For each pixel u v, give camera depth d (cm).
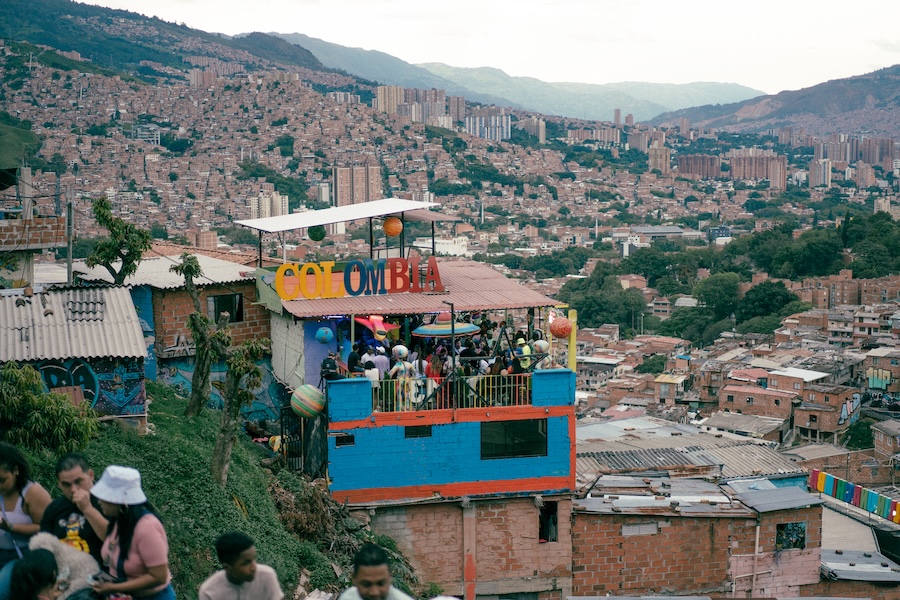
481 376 2283
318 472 2292
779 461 3209
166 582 988
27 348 2016
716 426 7850
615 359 13112
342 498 2231
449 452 2259
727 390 8638
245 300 2678
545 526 2389
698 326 15875
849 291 14812
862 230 17975
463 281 2648
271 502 2156
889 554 3331
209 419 2409
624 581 2458
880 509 3459
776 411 8356
